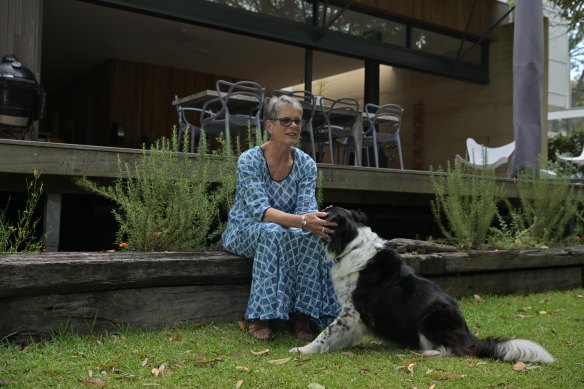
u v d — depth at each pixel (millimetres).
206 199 3303
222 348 2422
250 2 7648
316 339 2516
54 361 2127
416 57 9266
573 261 4523
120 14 8445
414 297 2525
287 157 2873
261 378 2049
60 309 2422
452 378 2115
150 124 11328
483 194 4441
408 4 9102
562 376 2166
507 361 2334
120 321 2570
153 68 11375
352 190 4980
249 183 2785
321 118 6324
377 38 8977
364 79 10359
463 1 9758
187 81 11789
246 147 5445
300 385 1993
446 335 2451
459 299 3793
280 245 2641
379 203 5227
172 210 3154
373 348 2604
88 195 4629
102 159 3557
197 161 3592
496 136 9883
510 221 6371
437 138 10672
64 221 4812
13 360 2107
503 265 4035
